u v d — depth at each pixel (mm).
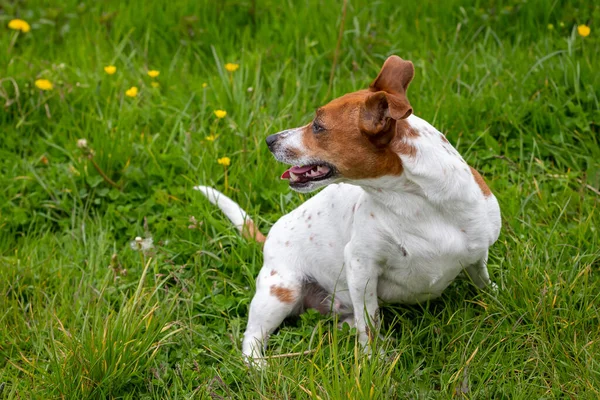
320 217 5066
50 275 5656
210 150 6488
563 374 4449
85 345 4629
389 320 5199
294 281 5125
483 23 7559
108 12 8305
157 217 6113
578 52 7016
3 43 7773
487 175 6207
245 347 5039
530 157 6320
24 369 4934
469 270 4977
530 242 5367
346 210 4898
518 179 6043
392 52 7340
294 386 4523
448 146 4488
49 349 4980
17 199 6367
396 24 7703
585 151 6246
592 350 4551
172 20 8109
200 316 5344
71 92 7164
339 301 5195
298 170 4637
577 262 5133
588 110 6480
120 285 5547
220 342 5047
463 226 4562
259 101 6922
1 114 6934
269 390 4555
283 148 4602
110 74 7379
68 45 7855
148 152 6492
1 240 6020
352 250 4742
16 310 5312
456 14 7730
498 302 4926
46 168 6645
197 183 6320
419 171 4332
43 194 6320
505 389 4434
